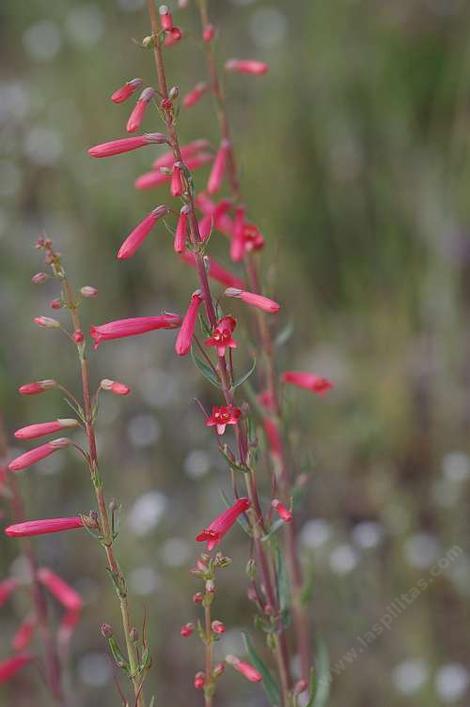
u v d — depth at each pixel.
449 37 9.86
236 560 6.79
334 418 7.57
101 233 8.70
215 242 8.27
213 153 5.07
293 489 4.81
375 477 7.13
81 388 7.86
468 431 7.44
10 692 6.42
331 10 9.98
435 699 5.95
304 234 8.83
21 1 11.09
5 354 8.00
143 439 7.29
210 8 10.50
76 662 6.46
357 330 8.34
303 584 5.20
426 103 9.77
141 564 6.73
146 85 9.52
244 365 6.77
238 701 6.23
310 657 5.26
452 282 8.12
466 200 8.62
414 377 7.86
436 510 6.98
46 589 6.82
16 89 9.65
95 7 10.41
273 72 9.68
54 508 7.05
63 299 3.43
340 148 9.00
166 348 8.11
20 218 8.95
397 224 8.77
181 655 6.48
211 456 7.32
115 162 9.05
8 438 7.55
